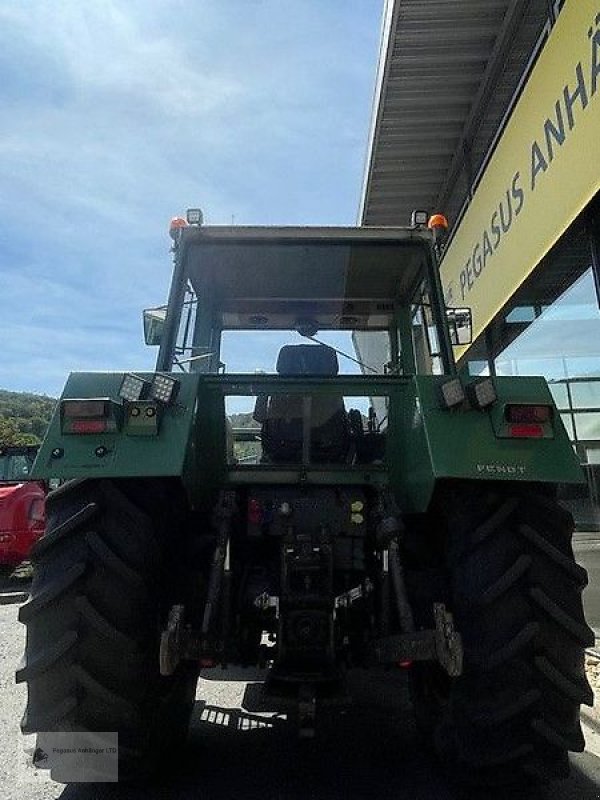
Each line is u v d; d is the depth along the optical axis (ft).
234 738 10.30
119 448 7.77
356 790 8.42
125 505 7.87
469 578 7.64
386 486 9.44
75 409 7.84
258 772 9.02
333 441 10.25
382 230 11.10
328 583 8.59
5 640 17.92
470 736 7.57
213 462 9.62
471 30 20.13
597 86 11.18
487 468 7.68
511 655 7.22
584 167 11.84
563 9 12.66
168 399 7.93
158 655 7.88
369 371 12.87
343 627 9.18
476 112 23.06
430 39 20.53
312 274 12.16
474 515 7.97
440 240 11.23
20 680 7.34
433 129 24.43
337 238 11.11
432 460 7.75
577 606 7.49
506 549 7.65
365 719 11.19
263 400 10.57
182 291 11.00
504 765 7.57
